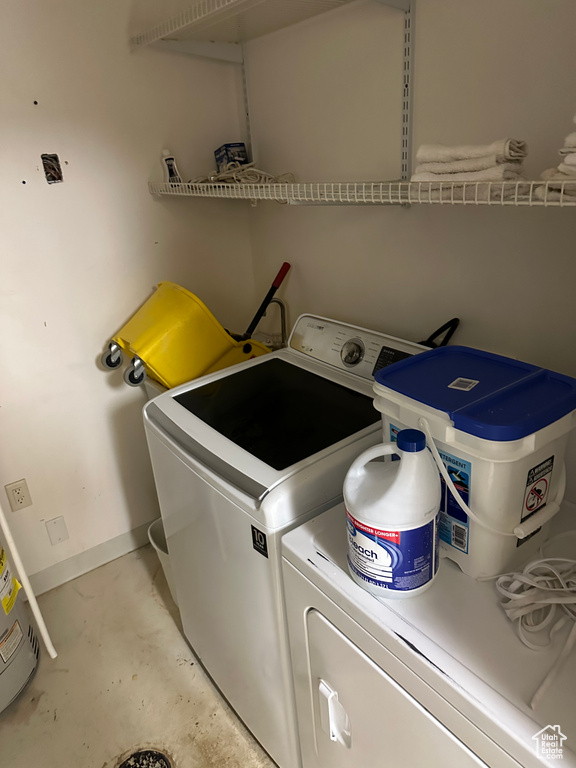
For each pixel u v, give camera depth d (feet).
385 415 3.26
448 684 2.32
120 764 4.78
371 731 2.99
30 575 6.55
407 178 4.57
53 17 5.04
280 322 6.86
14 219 5.35
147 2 5.44
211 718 5.13
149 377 6.01
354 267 5.47
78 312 5.97
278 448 3.88
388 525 2.58
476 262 4.26
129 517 7.14
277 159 5.99
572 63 3.29
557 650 2.44
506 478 2.62
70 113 5.36
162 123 5.91
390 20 4.27
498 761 2.19
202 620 4.96
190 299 5.60
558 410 2.66
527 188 2.87
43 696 5.41
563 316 3.79
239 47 5.89
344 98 4.92
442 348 3.52
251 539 3.54
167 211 6.23
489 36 3.66
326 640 3.12
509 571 2.92
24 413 5.97
